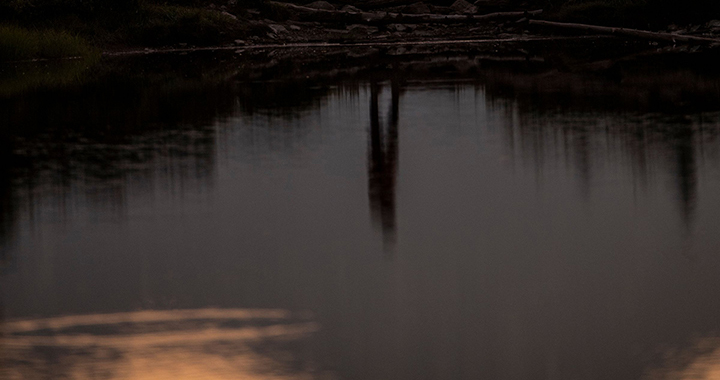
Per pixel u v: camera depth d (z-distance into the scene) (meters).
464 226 4.11
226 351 2.61
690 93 9.12
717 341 2.63
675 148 5.95
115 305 3.07
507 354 2.57
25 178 5.57
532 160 5.76
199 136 7.28
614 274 3.32
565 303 2.99
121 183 5.34
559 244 3.75
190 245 3.89
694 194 4.58
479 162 5.77
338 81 11.93
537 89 10.14
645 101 8.63
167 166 5.91
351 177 5.40
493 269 3.41
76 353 2.63
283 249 3.78
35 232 4.21
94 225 4.32
